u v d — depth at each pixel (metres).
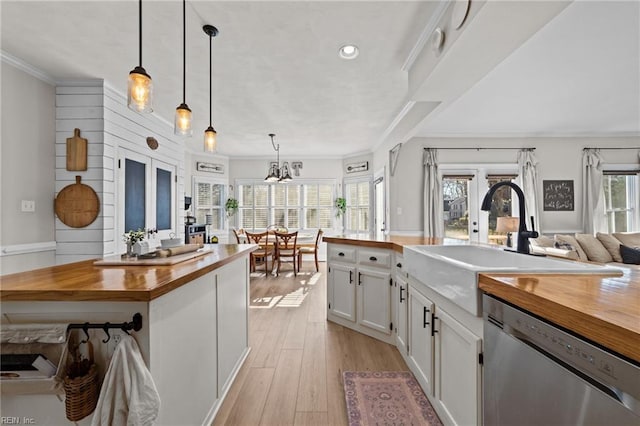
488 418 1.07
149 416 0.93
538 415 0.81
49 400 1.05
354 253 2.76
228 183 6.82
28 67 2.64
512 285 0.93
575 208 4.93
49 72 2.79
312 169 6.81
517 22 1.53
